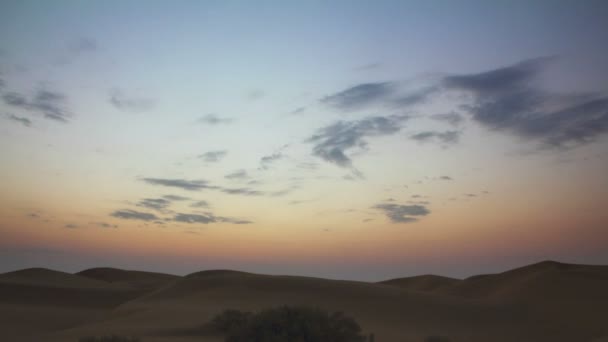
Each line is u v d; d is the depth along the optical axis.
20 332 62.97
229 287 86.56
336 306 70.19
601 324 68.06
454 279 183.38
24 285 128.25
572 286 101.00
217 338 39.91
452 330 57.78
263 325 30.81
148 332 43.12
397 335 48.72
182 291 90.62
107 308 119.00
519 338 54.03
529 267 140.25
